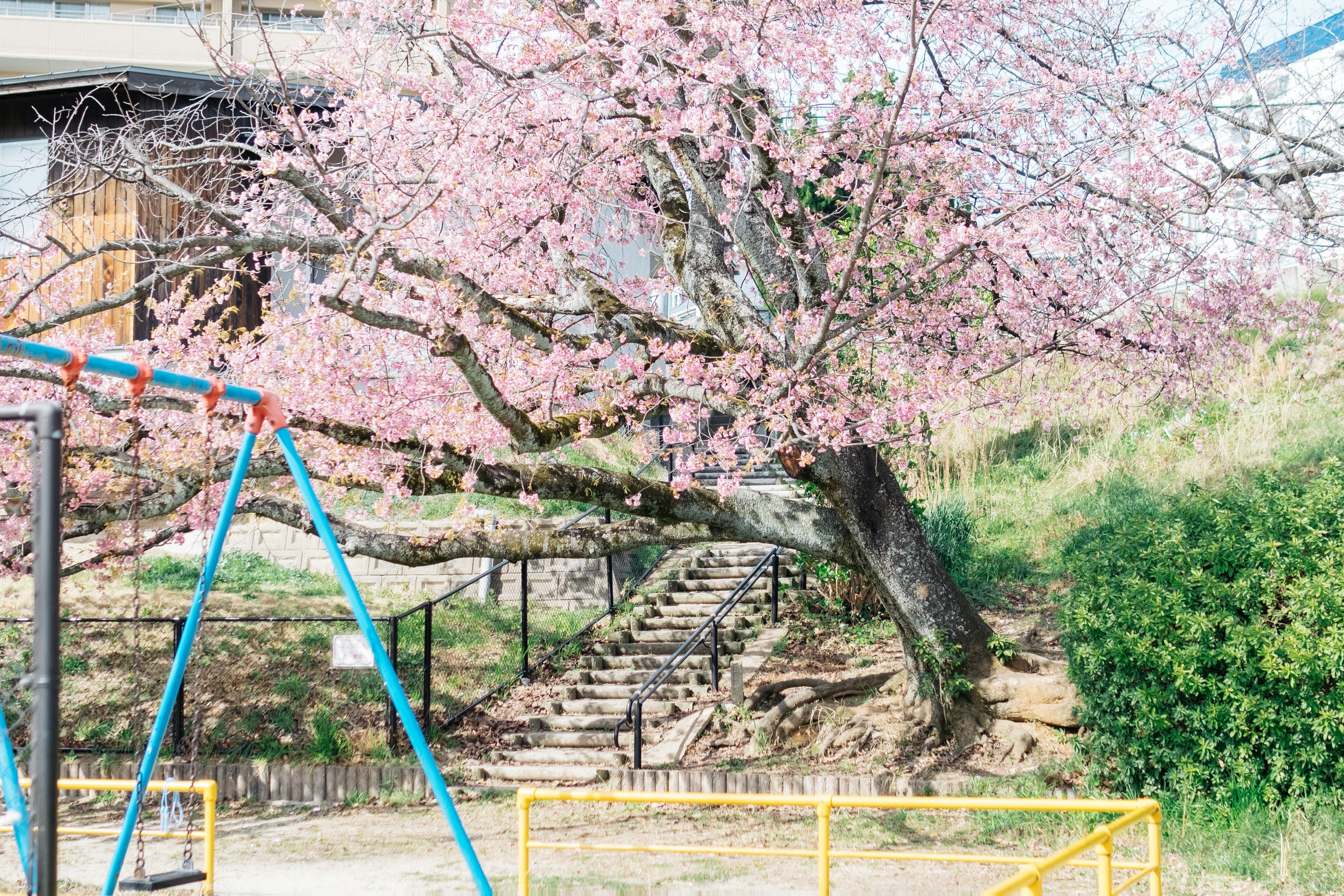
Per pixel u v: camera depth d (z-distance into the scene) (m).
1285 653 8.72
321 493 11.89
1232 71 10.85
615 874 8.70
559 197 10.28
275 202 11.84
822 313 10.16
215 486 10.07
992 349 11.41
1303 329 11.74
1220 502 10.29
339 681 13.97
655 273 16.39
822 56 9.23
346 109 10.72
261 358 10.03
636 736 11.84
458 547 11.09
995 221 9.69
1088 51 11.30
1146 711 9.33
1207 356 11.52
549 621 16.06
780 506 12.10
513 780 12.13
